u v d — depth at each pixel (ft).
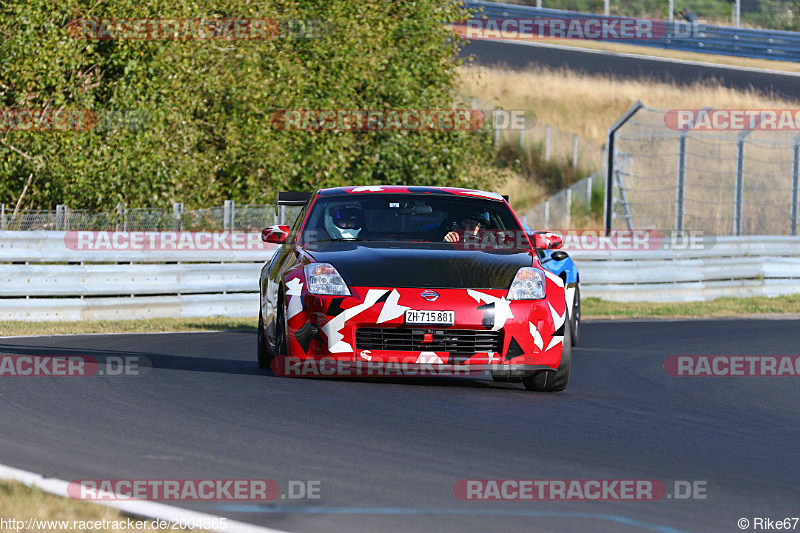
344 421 69.87
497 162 359.66
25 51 195.72
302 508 47.98
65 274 153.48
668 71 465.88
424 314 81.46
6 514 44.24
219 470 55.01
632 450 64.59
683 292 217.77
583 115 400.26
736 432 73.97
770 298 225.15
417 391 84.79
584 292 205.87
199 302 166.61
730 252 227.61
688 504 51.31
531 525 46.57
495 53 469.57
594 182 354.33
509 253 91.04
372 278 83.46
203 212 199.62
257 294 174.19
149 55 206.80
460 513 48.11
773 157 373.81
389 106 245.45
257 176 222.07
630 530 46.29
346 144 231.09
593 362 115.85
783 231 337.72
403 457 59.52
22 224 197.16
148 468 55.06
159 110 202.59
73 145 197.77
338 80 234.38
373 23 247.70
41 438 61.93
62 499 47.60
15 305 148.56
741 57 514.27
